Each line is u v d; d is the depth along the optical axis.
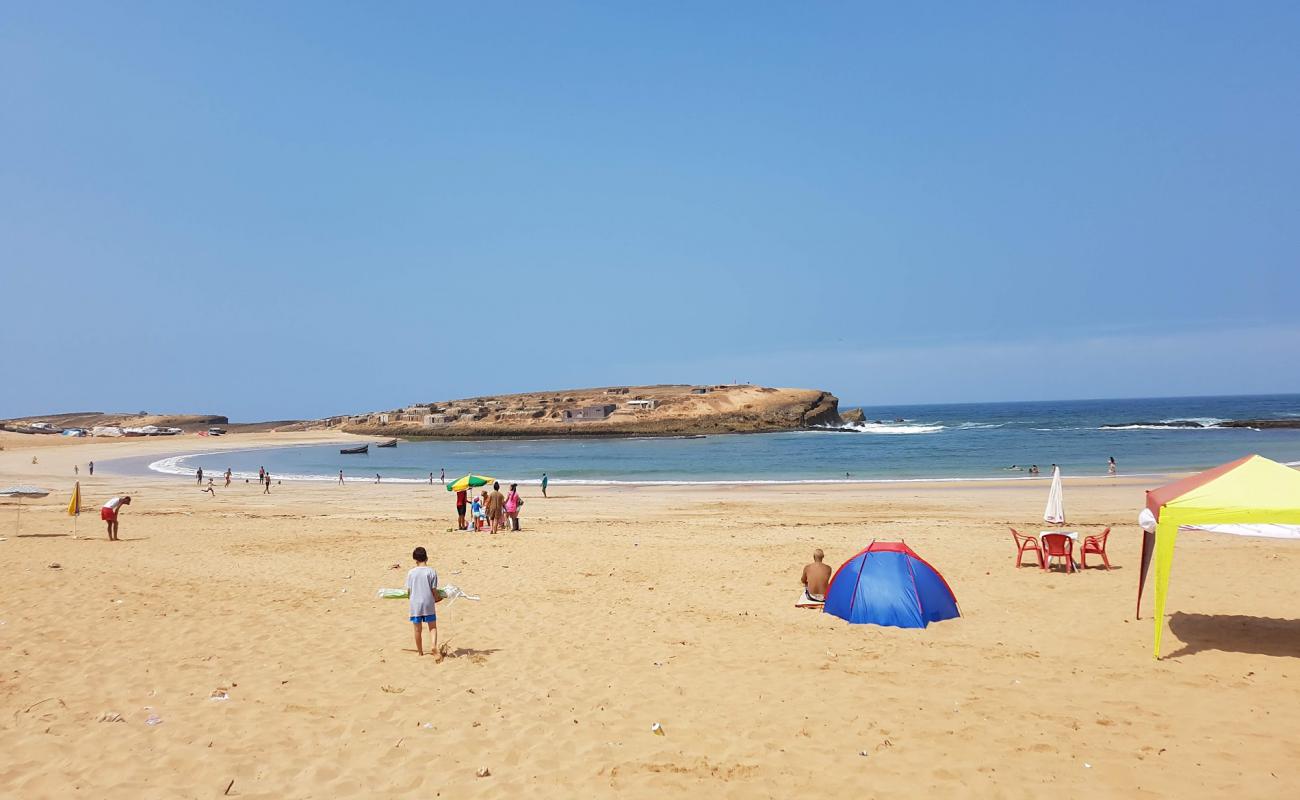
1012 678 8.92
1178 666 9.26
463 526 24.77
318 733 7.03
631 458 85.06
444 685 8.53
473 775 6.25
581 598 13.56
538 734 7.15
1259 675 8.84
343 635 10.63
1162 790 5.93
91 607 11.70
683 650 10.15
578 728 7.31
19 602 11.87
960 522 25.89
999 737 7.07
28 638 9.80
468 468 73.62
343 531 23.48
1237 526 9.09
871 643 10.54
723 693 8.39
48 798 5.56
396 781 6.11
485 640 10.59
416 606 9.66
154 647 9.64
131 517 27.72
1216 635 10.58
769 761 6.56
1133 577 14.82
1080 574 15.27
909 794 5.91
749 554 18.36
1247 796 5.80
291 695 8.04
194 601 12.47
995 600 13.12
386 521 27.66
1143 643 10.28
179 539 20.72
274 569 16.09
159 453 104.44
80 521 25.84
